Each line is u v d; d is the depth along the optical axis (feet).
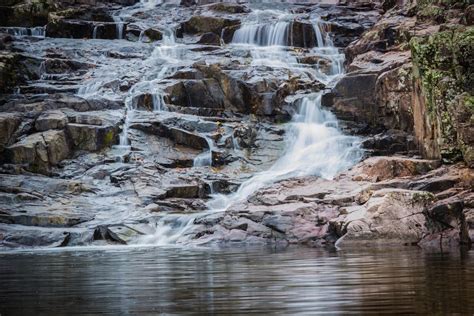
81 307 30.01
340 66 109.19
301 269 40.81
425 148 78.18
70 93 98.63
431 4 99.04
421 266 40.88
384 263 43.09
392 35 100.42
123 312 28.32
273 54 112.27
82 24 121.39
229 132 90.94
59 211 71.77
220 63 103.09
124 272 42.57
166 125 90.48
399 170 73.92
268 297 30.71
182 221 67.72
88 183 79.92
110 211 73.46
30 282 39.24
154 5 142.61
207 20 122.31
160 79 101.09
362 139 87.86
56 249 62.75
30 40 115.44
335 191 69.31
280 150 90.07
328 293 31.09
